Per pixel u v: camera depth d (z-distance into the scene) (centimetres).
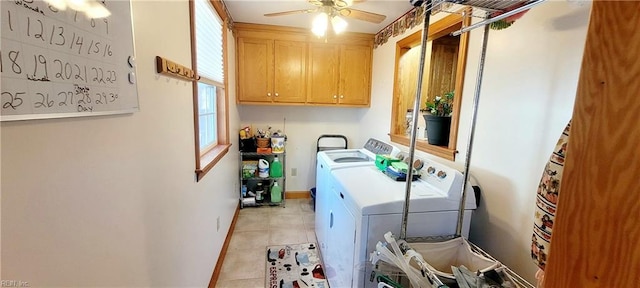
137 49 91
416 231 144
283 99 314
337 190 181
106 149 74
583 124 43
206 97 218
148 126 100
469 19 166
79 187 64
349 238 155
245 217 316
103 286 74
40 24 50
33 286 52
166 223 117
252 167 340
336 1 184
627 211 38
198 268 165
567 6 110
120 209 81
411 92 271
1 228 46
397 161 191
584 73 42
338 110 370
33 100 49
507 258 141
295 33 306
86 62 63
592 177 42
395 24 267
